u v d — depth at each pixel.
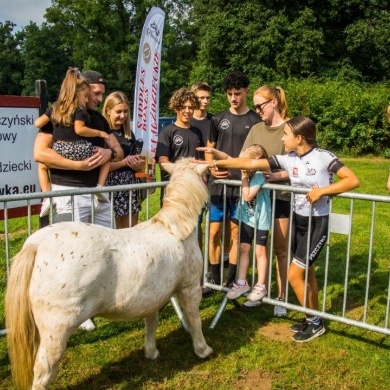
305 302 3.78
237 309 4.42
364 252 6.19
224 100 21.19
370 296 4.83
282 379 3.25
